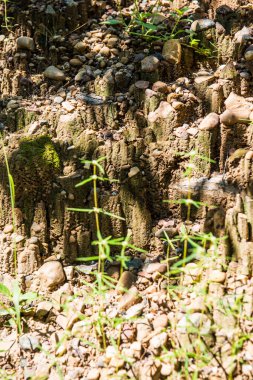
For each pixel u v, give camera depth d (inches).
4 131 101.0
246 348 78.9
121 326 82.0
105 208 92.6
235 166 94.7
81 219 92.6
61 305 83.6
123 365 78.8
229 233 86.4
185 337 80.0
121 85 104.7
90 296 86.9
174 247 91.0
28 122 101.1
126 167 94.5
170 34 111.0
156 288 86.6
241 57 105.5
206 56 107.7
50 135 99.0
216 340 79.5
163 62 105.4
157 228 93.9
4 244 92.2
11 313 86.0
